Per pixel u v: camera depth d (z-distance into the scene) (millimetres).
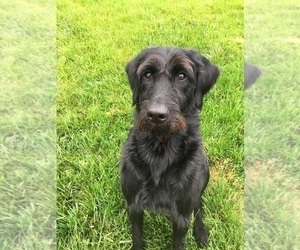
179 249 718
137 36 1223
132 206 706
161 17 1335
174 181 681
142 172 685
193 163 687
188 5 1400
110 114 979
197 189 692
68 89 1027
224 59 1129
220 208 792
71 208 789
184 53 698
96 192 803
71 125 945
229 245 740
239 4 1391
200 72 706
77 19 1286
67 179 837
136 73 705
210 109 961
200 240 753
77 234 753
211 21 1309
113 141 901
